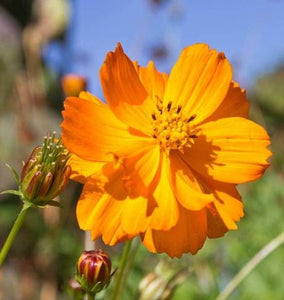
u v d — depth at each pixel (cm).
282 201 39
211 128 17
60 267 39
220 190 17
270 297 33
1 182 51
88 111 16
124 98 16
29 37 47
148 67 18
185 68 18
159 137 17
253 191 40
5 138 52
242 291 33
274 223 37
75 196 48
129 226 15
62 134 15
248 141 17
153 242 15
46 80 53
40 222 40
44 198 15
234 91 18
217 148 17
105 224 15
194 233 16
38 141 52
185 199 16
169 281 20
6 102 55
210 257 34
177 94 18
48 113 53
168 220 15
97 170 15
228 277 33
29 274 40
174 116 17
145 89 17
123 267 17
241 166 17
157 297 20
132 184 15
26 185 15
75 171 15
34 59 48
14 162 52
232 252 34
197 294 31
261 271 33
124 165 15
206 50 17
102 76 16
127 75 17
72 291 19
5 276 41
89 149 15
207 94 17
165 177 16
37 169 15
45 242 39
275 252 34
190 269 21
